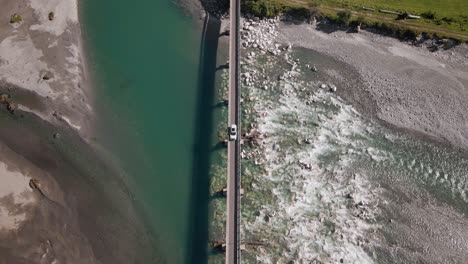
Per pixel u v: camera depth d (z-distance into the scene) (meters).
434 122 42.03
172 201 37.03
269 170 38.53
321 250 34.62
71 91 43.00
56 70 44.28
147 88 43.97
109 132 40.88
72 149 39.50
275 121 41.59
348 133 41.34
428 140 41.19
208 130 41.22
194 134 41.03
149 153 39.72
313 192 37.50
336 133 41.25
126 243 34.69
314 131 41.19
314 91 43.88
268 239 35.00
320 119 42.00
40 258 33.62
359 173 38.91
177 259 34.28
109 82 44.16
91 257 33.88
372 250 34.91
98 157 39.09
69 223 35.34
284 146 40.06
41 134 40.31
